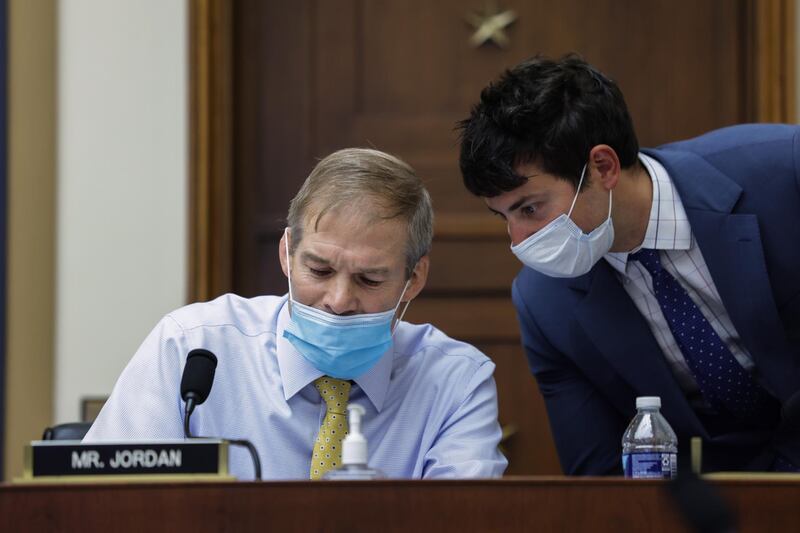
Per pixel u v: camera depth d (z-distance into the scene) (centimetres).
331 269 668
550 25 1312
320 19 1324
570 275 744
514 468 1276
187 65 1276
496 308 1294
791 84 1247
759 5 1263
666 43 1307
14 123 1250
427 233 695
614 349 771
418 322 1298
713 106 1302
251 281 1307
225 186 1277
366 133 1314
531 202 711
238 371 723
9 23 1250
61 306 1262
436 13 1319
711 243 734
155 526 503
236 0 1321
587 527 507
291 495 506
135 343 1258
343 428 704
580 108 707
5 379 1227
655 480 509
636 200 738
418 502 507
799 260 731
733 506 509
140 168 1273
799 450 755
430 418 728
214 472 529
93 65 1280
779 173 743
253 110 1319
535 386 1284
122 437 694
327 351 676
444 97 1313
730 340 763
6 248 1238
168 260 1266
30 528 502
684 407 765
